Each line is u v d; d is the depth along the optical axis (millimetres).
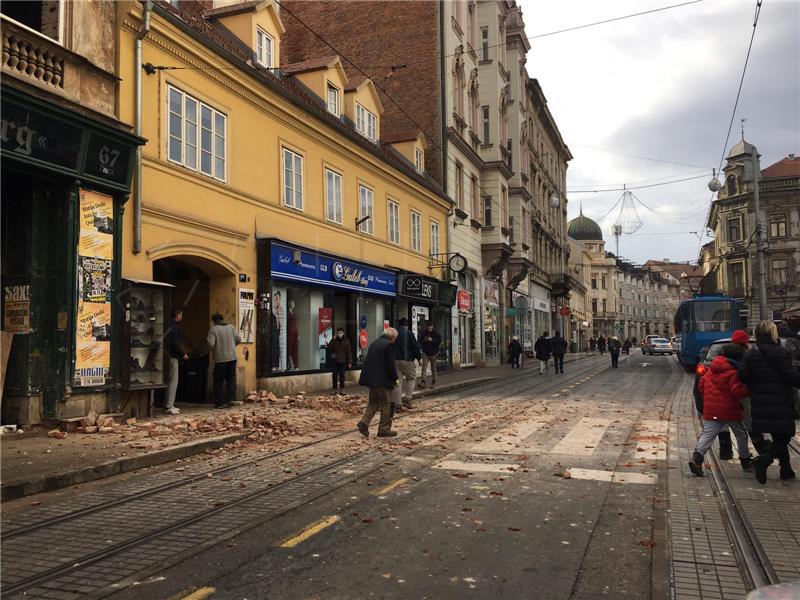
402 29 28453
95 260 9914
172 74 12062
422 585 4129
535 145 47250
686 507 5945
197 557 4629
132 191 10906
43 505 5996
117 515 5668
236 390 13594
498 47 35406
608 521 5527
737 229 57469
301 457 8258
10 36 8578
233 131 13938
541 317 49938
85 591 4027
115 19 10727
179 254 12086
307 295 16562
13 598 3916
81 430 9234
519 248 38219
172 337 11492
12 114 8375
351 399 14508
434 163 27688
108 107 10477
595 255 103062
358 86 21328
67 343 9352
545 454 8461
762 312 30016
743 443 7301
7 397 9258
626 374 25922
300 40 29875
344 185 18875
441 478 7090
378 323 20828
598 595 3980
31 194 9367
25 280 9344
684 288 138250
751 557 4641
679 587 4082
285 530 5254
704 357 14070
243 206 14180
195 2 15789
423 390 17062
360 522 5461
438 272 26516
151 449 8062
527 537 5090
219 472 7391
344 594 3988
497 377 23172
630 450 8781
